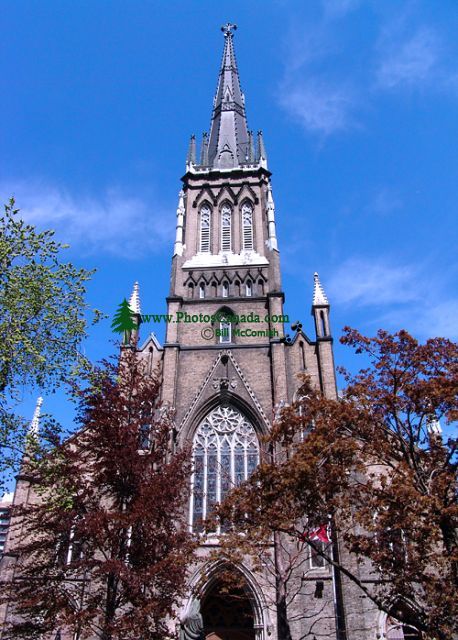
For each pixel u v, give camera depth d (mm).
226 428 44812
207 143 66812
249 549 25625
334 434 25281
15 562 34875
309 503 24750
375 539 24031
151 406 30094
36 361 28125
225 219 58500
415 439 26312
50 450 27406
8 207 29531
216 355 47781
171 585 24641
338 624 34969
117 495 27172
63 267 30797
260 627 35500
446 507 22516
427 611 22609
